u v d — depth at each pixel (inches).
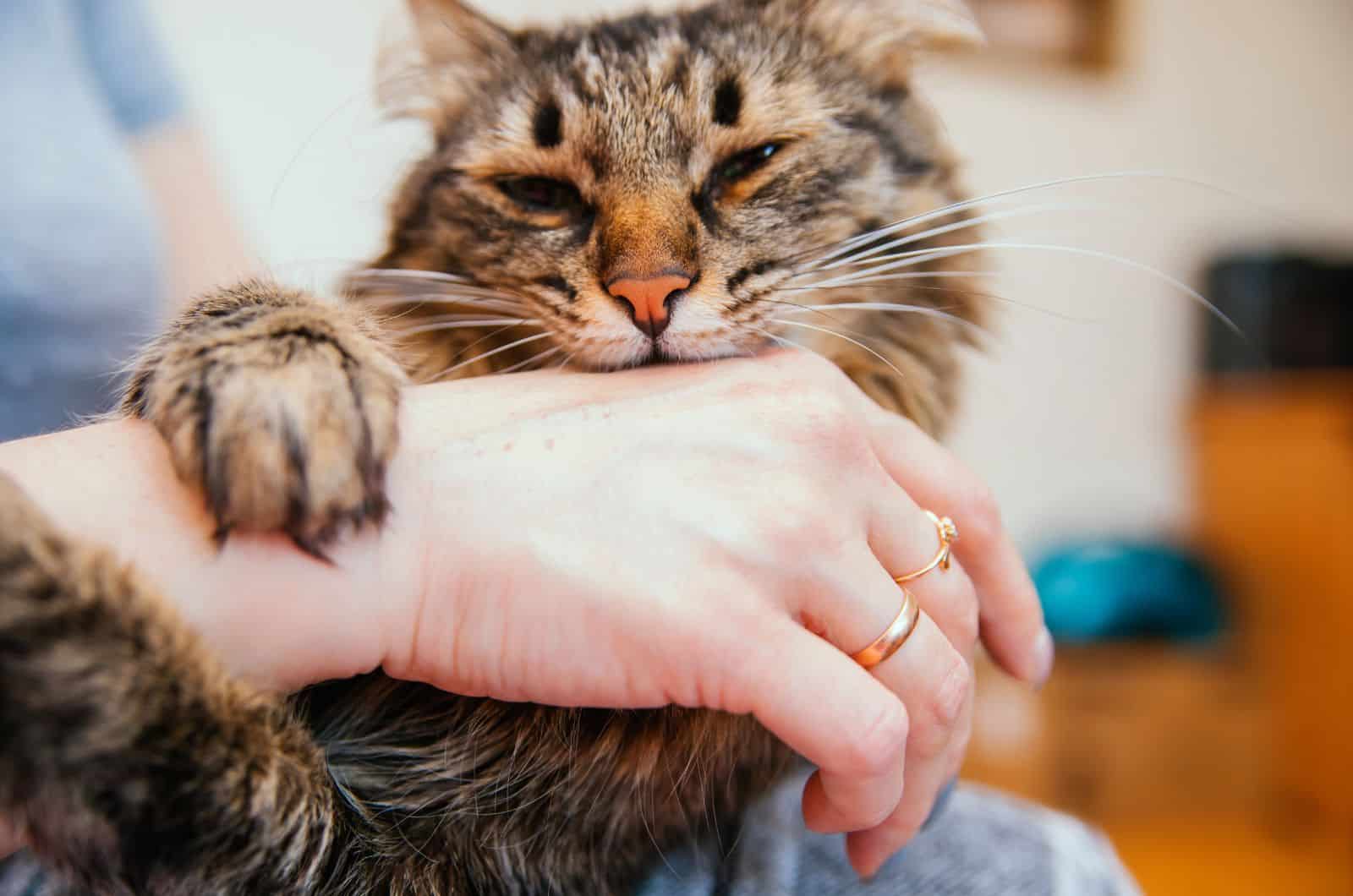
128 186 21.2
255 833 10.4
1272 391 44.4
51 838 9.6
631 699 10.8
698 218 15.3
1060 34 43.9
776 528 10.9
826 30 17.1
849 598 11.2
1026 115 43.6
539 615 10.6
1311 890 36.4
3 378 19.3
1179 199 47.5
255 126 32.4
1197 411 47.1
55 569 9.5
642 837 14.3
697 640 10.5
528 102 16.5
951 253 15.8
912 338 16.4
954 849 15.0
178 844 10.0
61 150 19.9
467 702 13.0
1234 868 37.8
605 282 14.8
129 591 9.7
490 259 16.1
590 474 11.0
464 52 17.7
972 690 12.8
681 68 16.1
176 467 10.4
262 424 10.2
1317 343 44.5
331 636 10.5
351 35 34.2
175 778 9.8
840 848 14.9
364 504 10.4
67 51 20.8
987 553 13.1
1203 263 47.5
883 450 12.8
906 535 12.0
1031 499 45.9
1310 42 49.8
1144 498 47.9
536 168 16.0
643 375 12.6
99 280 20.2
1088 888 14.6
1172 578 43.0
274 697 10.6
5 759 9.2
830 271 15.6
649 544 10.7
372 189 23.1
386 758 13.0
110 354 20.1
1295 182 50.1
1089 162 45.4
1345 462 42.0
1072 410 46.2
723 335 14.9
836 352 15.7
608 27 17.7
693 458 11.2
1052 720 41.1
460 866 13.0
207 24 31.3
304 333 11.5
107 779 9.5
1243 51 48.4
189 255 24.8
